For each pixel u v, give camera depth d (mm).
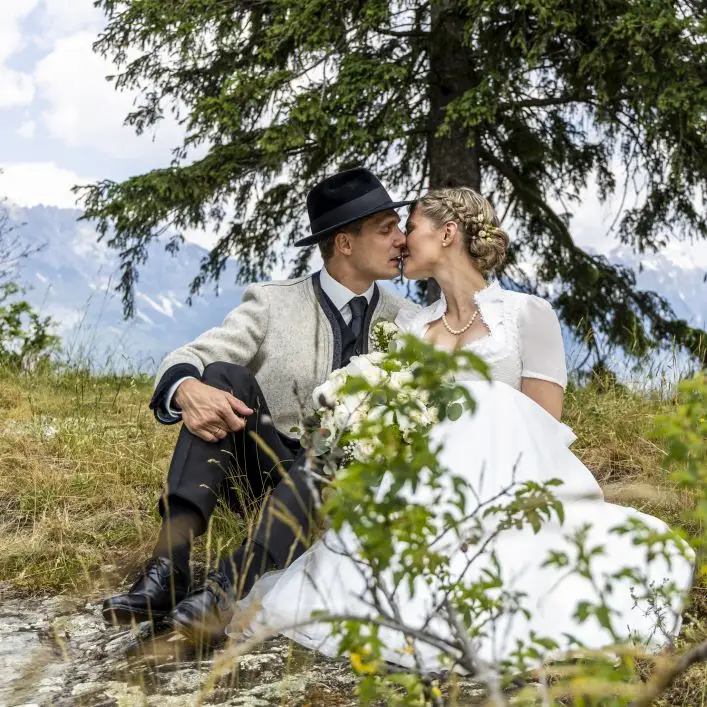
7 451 4184
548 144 11641
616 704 1099
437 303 2924
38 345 8133
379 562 1173
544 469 2398
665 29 8977
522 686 1790
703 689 1734
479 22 9445
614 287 11531
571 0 9203
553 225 11789
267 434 2727
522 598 2090
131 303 11516
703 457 1312
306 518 2312
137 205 10820
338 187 2914
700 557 1905
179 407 2602
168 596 2203
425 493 2154
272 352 2885
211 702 1888
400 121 9914
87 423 4691
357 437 1212
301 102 10055
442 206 2814
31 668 2072
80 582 2768
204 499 2367
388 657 1985
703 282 11523
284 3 10344
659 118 9578
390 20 10633
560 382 2738
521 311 2721
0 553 3004
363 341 2941
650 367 4566
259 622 2164
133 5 11328
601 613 1143
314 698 1896
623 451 3887
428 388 1113
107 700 1911
